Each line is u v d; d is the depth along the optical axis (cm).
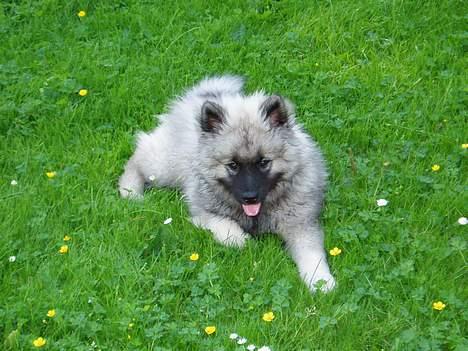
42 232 280
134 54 334
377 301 264
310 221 285
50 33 340
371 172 296
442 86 321
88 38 340
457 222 281
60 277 269
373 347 255
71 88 320
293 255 279
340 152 303
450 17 340
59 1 349
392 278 267
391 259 273
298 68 327
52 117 314
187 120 300
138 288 267
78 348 253
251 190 276
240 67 329
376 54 333
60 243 277
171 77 326
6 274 269
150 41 337
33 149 304
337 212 286
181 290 267
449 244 277
